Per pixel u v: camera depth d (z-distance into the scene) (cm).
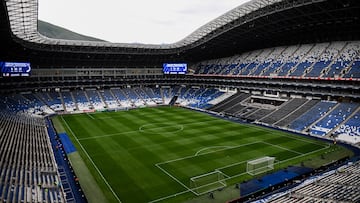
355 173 3094
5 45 6825
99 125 6469
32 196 2745
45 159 4012
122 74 10394
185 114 7950
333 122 5631
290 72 7344
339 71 6356
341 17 6197
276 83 7588
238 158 4162
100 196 3047
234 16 7369
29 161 3709
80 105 8694
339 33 7300
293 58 7838
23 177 3138
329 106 6231
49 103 8356
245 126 6319
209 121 6912
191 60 11244
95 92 9694
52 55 8469
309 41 8050
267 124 6475
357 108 5769
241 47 9575
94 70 9844
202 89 10412
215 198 2975
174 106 9562
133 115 7794
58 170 3750
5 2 4119
